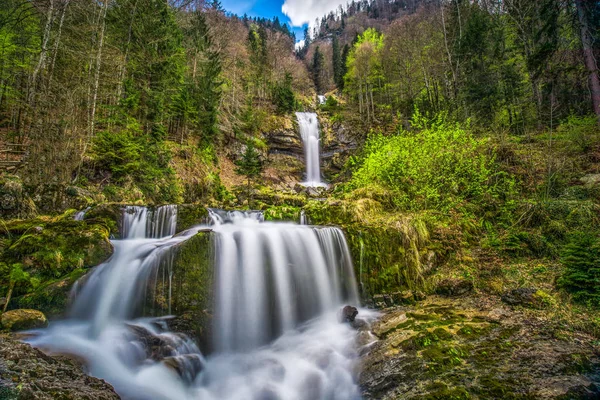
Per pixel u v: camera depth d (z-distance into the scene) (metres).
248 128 27.00
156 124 14.57
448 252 7.67
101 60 13.88
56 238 5.46
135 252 6.10
